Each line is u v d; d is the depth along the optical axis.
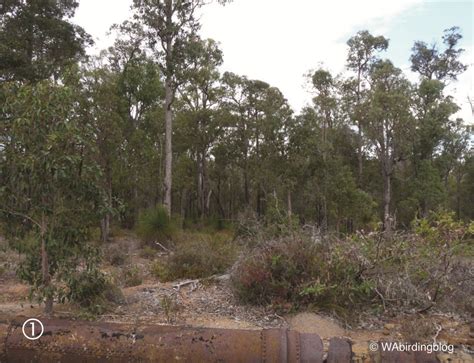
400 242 7.23
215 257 10.05
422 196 39.34
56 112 5.82
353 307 6.96
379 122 38.22
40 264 6.32
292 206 40.69
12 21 24.06
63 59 24.11
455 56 47.25
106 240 18.14
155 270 10.47
